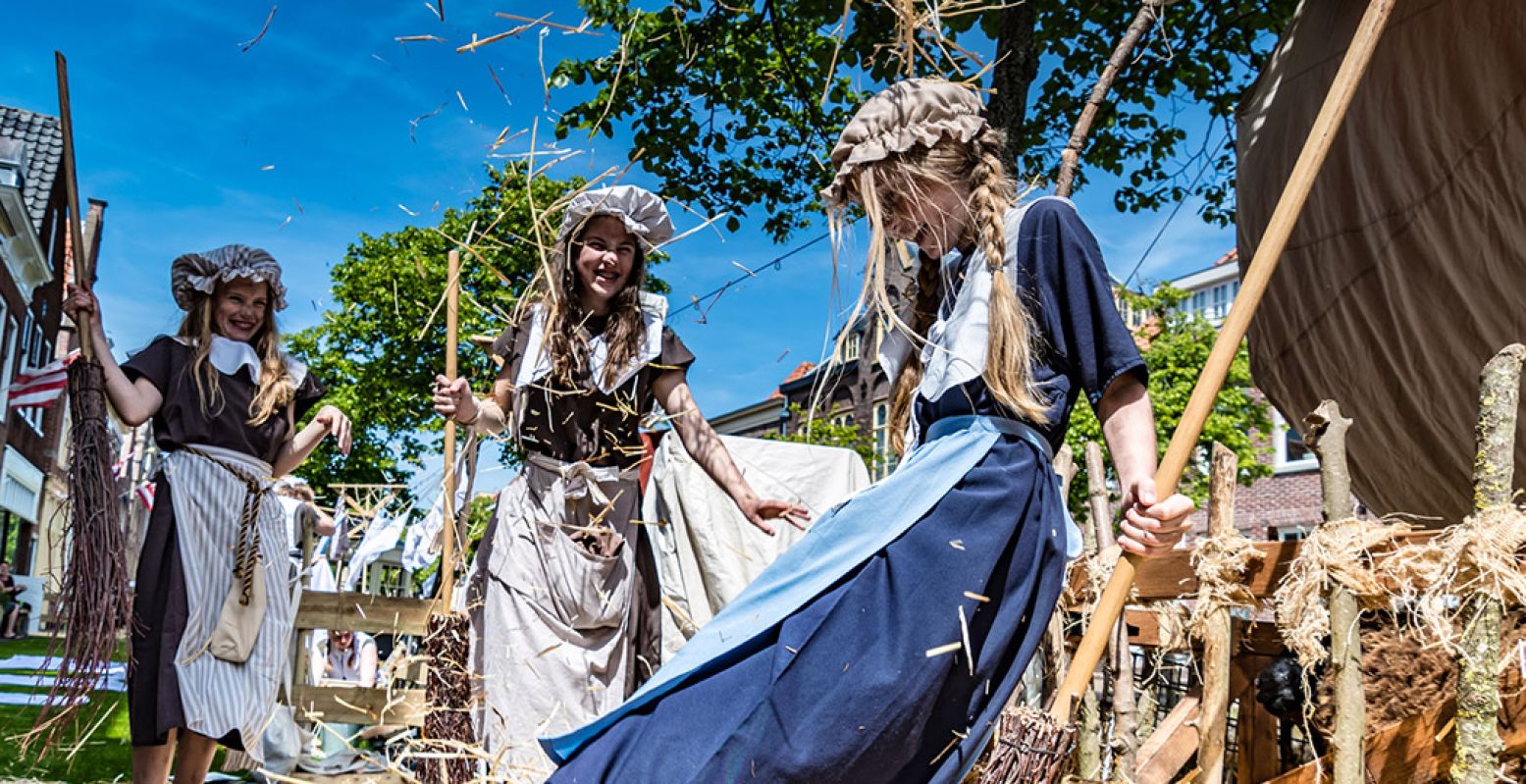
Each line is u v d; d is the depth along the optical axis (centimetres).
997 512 173
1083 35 757
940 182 189
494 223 298
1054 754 162
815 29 736
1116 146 803
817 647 168
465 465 291
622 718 178
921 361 194
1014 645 177
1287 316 483
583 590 272
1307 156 176
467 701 254
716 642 176
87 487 318
